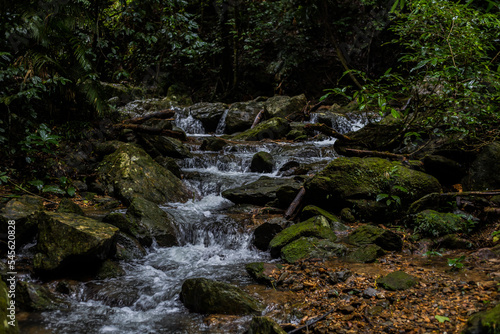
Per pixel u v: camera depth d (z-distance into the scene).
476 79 4.65
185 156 7.81
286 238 4.25
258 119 11.07
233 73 15.14
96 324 2.90
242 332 2.72
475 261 3.58
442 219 4.28
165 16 8.02
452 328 2.42
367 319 2.67
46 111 6.97
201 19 15.18
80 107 7.47
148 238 4.48
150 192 6.06
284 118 10.88
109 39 9.41
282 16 13.75
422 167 5.59
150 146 7.63
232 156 7.92
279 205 5.61
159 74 14.66
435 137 6.07
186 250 4.46
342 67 13.86
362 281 3.29
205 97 15.12
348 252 3.97
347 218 4.91
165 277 3.75
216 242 4.78
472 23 4.72
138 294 3.37
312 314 2.87
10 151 5.77
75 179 6.35
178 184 6.50
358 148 6.40
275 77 14.41
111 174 6.32
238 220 5.08
